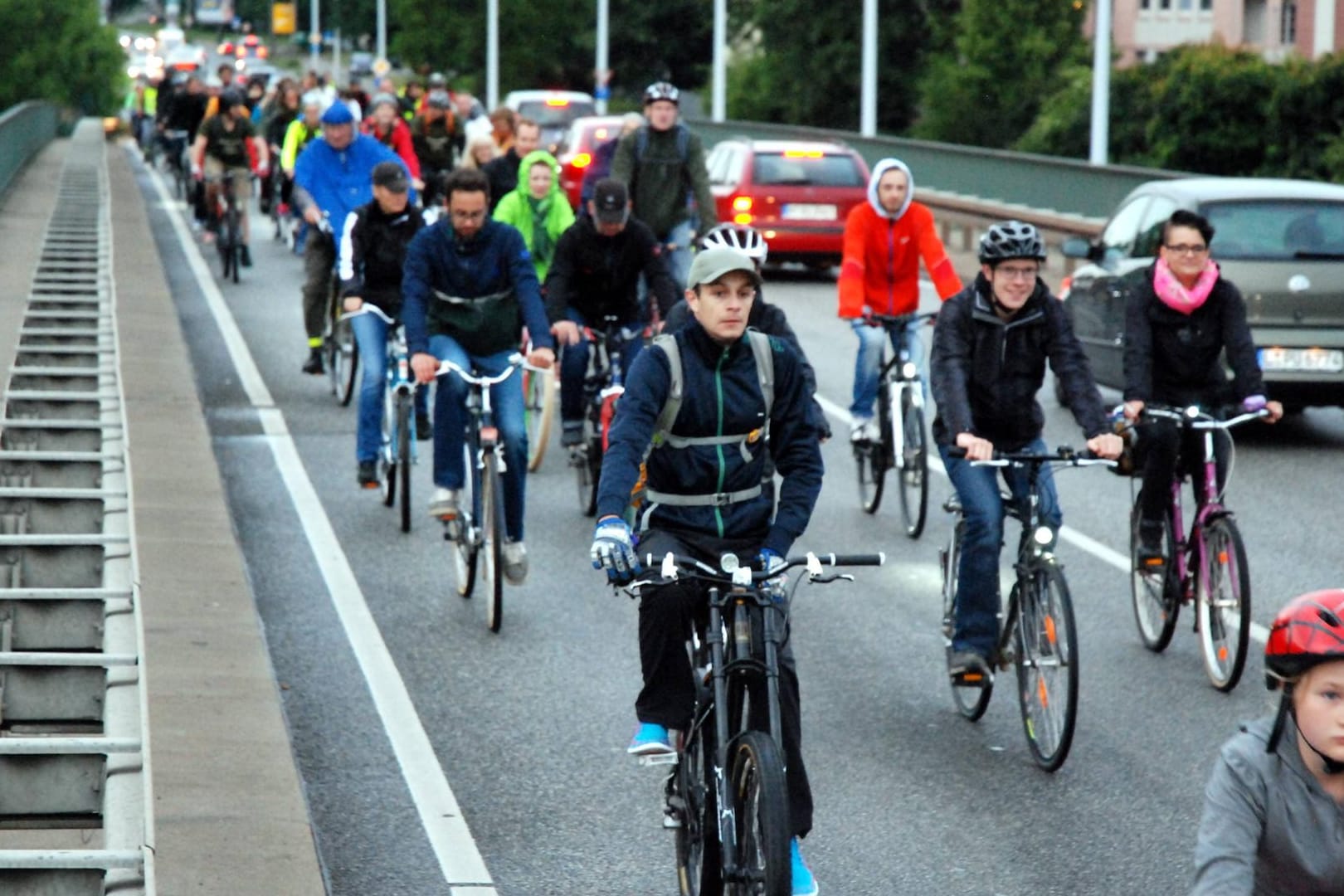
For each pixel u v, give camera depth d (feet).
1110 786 70.95
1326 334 143.95
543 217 138.51
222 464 131.85
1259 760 37.35
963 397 75.20
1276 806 37.19
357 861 61.52
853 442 122.52
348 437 142.31
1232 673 82.74
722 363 56.39
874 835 65.51
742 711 53.98
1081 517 122.21
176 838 56.29
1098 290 155.12
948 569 80.89
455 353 95.81
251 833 56.90
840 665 88.12
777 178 272.51
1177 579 88.02
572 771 71.26
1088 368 75.72
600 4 643.04
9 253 205.57
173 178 424.05
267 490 123.65
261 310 215.31
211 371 171.73
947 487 129.59
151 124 495.00
